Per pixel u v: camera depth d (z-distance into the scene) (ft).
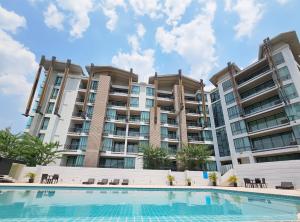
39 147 76.89
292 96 81.92
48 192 46.88
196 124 130.41
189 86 140.46
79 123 109.70
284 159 82.48
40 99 99.96
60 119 101.71
